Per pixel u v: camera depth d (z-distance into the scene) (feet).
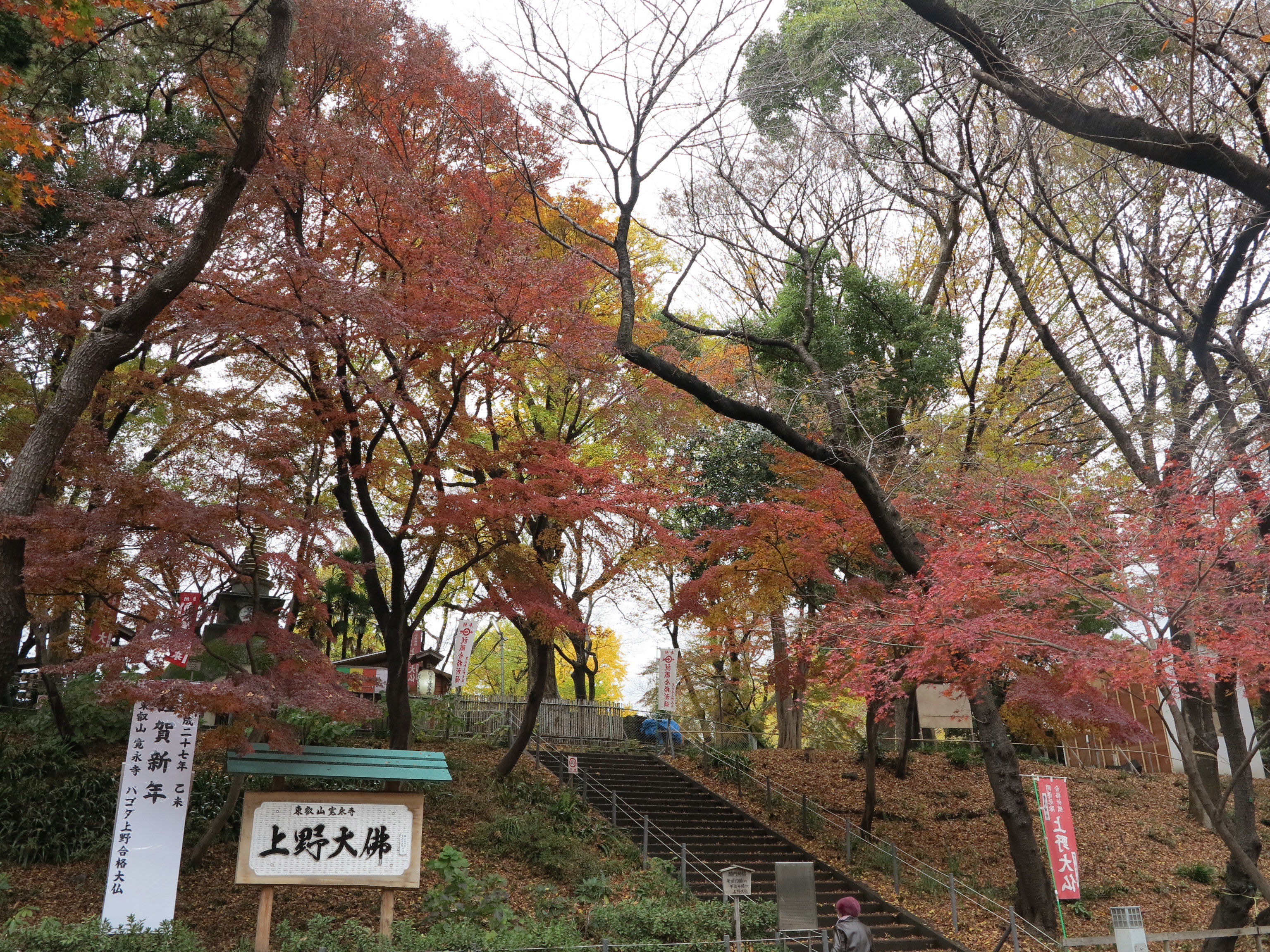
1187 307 43.34
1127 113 41.06
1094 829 64.49
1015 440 62.18
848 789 68.64
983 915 48.24
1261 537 32.01
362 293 35.58
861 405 56.29
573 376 43.65
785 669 55.67
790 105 48.78
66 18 29.60
